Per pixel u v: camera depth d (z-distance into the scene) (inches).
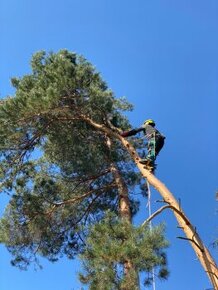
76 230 609.6
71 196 615.8
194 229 393.4
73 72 550.9
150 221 415.5
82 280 390.6
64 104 554.3
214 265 386.3
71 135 589.6
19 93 539.8
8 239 611.2
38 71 595.5
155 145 512.4
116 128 577.6
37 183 609.3
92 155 618.5
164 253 398.0
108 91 588.7
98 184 629.9
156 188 474.3
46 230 612.1
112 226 403.5
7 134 555.8
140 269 382.9
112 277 376.2
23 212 599.2
